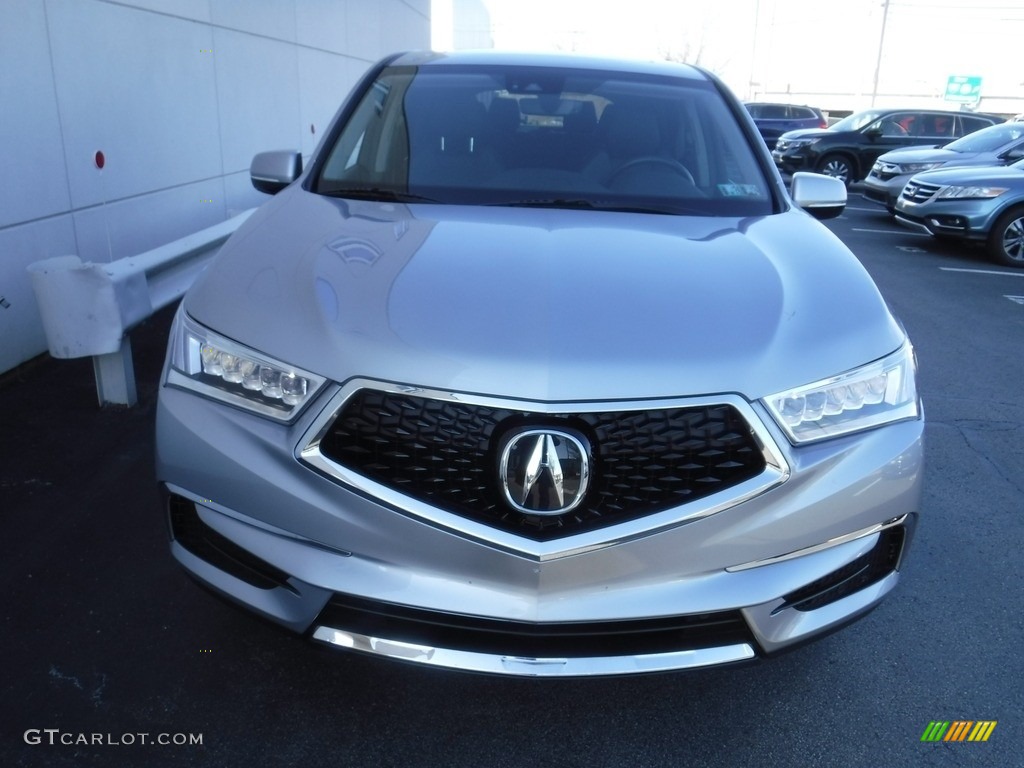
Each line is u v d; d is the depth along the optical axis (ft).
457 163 10.96
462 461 6.69
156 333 18.78
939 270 33.78
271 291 7.68
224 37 25.93
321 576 6.88
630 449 6.69
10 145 15.60
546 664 6.90
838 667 9.18
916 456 7.57
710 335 7.11
